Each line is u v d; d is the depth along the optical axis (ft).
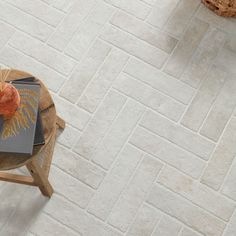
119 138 7.39
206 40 7.91
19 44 7.91
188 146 7.36
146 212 7.04
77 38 7.94
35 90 6.25
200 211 7.05
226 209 7.06
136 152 7.32
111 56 7.83
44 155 7.10
